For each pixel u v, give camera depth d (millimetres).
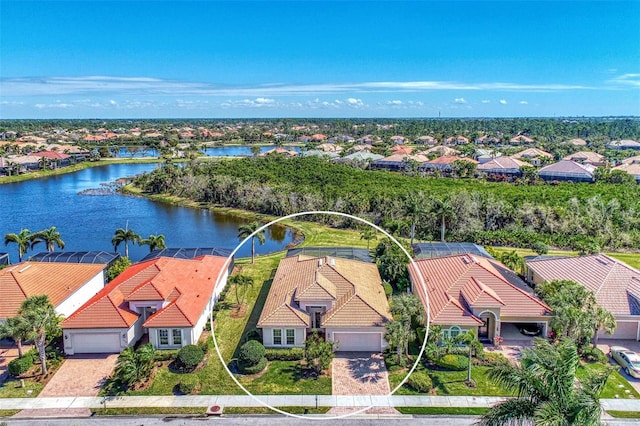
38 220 86562
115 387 31406
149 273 41562
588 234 64938
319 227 76188
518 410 19969
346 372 33531
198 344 36438
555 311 34688
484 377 32531
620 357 33688
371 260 52562
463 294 38469
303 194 85562
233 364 34469
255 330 37719
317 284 38656
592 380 20703
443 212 62625
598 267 41969
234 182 97375
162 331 36031
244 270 54625
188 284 41750
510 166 120062
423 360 34688
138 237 58281
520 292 38375
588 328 33281
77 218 88250
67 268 45188
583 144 190250
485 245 62750
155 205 100125
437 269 44562
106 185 123312
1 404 29938
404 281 47312
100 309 36688
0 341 37688
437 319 36156
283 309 37125
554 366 20516
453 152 151250
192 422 28219
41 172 142250
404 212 70500
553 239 62562
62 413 29078
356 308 36906
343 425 27859
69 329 35469
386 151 162250
